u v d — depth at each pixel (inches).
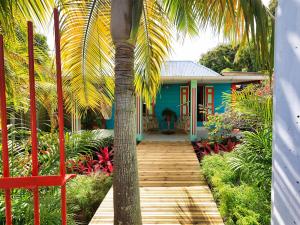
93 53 181.8
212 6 130.6
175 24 147.1
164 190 226.5
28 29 60.2
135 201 119.6
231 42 141.6
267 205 167.5
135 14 95.3
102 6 161.0
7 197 60.5
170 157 326.0
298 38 48.9
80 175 267.1
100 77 191.9
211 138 402.3
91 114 492.7
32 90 60.9
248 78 415.8
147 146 386.0
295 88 49.4
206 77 411.5
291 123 50.1
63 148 63.0
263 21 102.3
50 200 138.6
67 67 183.8
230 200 182.2
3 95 60.2
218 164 267.6
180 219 169.6
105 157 337.7
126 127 117.8
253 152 190.2
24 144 172.1
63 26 157.8
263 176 176.7
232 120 367.2
